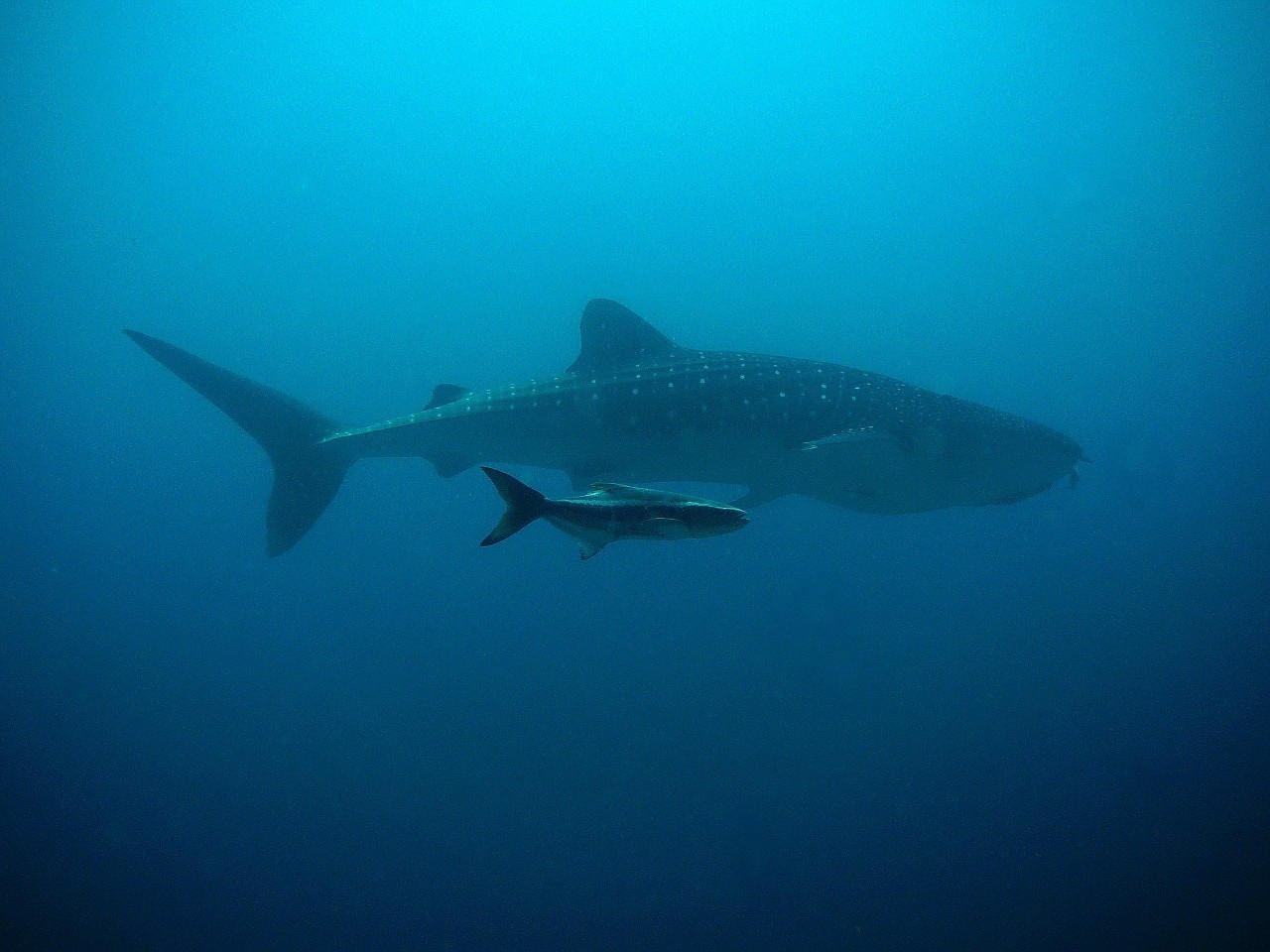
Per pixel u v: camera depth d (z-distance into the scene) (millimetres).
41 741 20141
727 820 13906
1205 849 12000
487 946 11680
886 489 8250
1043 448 8016
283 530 8648
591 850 13680
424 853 14094
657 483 8258
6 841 15578
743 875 12555
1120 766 14562
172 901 13422
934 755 15398
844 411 7723
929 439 7695
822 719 16672
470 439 8219
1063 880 11711
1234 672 17609
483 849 14008
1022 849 12516
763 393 7660
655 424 7703
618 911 12141
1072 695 17375
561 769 15828
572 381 7910
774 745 15867
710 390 7652
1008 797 13930
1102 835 12688
